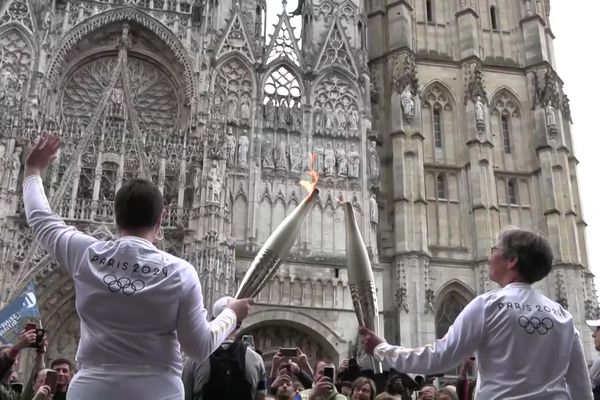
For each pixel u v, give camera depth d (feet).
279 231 23.66
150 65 143.84
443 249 148.36
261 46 147.23
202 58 140.26
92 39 140.97
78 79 139.44
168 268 17.98
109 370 16.96
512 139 162.40
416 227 144.46
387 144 155.43
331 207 136.15
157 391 16.96
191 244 115.75
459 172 156.87
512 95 165.99
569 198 152.87
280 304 124.98
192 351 17.51
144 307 17.12
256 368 26.30
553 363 19.26
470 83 161.17
